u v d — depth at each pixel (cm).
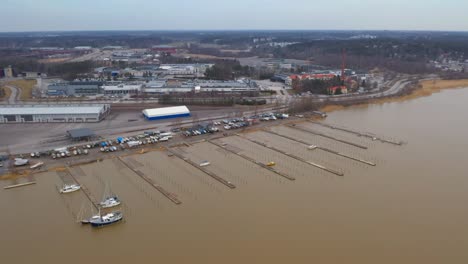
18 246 3962
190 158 6450
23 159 6122
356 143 7275
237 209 4647
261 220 4388
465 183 5369
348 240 3988
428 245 3903
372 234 4097
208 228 4234
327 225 4272
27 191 5175
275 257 3709
